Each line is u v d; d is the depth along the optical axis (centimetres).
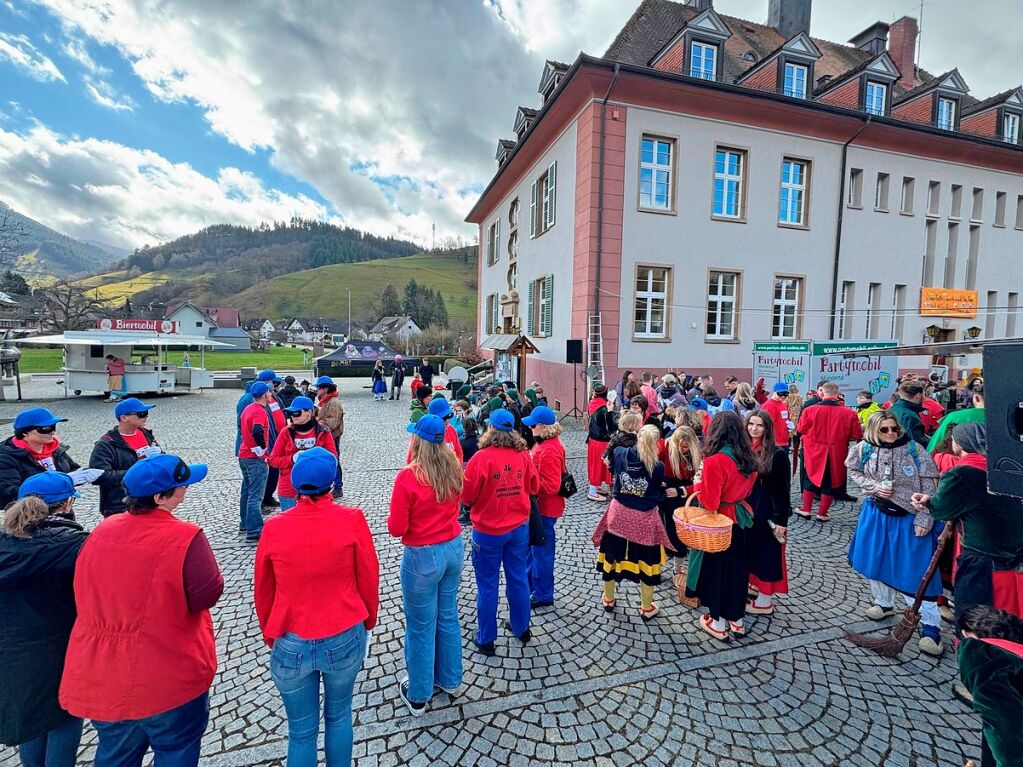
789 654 368
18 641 210
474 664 356
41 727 216
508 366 1875
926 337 1777
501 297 2275
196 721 220
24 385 2223
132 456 441
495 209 2462
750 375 1563
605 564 425
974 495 310
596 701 318
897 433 398
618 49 1691
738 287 1545
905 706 314
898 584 390
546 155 1722
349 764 244
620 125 1390
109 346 1886
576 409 1464
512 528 362
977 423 322
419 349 4744
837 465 646
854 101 1689
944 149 1720
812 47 1584
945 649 375
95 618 203
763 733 292
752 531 410
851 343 1165
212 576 214
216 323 8012
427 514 300
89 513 660
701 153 1476
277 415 652
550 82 1788
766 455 398
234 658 365
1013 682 171
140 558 202
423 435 302
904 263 1728
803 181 1609
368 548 242
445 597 315
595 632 397
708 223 1495
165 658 205
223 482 805
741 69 1744
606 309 1411
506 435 357
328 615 229
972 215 1830
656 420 716
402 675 344
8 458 379
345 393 2173
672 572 514
